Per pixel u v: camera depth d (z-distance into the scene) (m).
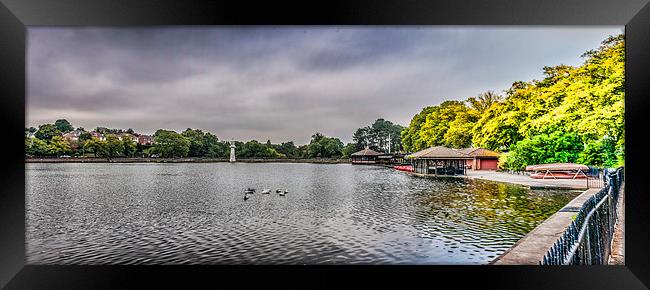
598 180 17.88
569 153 20.56
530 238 5.85
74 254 8.62
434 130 37.34
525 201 13.73
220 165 51.66
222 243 9.06
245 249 8.45
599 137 15.49
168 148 54.03
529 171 22.88
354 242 8.72
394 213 12.82
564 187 16.33
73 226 11.95
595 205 5.82
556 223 7.01
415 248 7.97
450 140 34.69
